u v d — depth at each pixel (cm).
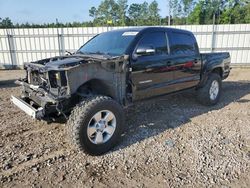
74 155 371
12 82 1031
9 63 1563
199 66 573
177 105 621
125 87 417
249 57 1405
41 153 375
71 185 300
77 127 341
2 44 1538
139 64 432
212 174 322
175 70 507
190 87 561
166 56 485
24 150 383
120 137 398
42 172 327
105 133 378
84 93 392
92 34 1476
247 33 1371
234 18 4091
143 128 472
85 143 350
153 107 603
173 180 310
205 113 562
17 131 455
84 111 345
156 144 405
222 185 300
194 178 313
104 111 368
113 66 391
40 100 366
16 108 604
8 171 327
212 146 397
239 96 720
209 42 1424
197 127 478
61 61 380
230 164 345
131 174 323
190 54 548
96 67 371
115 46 445
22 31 1512
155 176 318
